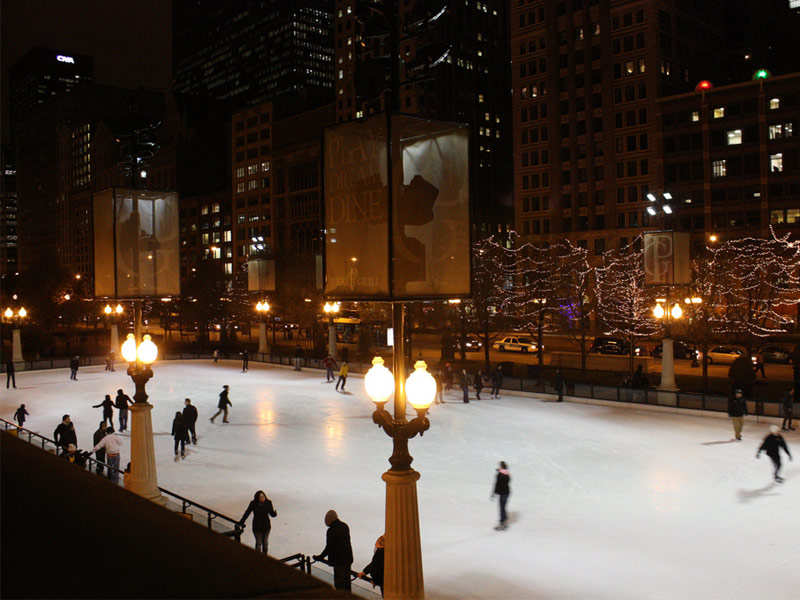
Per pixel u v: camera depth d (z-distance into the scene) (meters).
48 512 2.53
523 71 100.19
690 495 17.73
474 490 18.44
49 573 1.91
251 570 2.22
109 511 2.66
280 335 94.00
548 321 62.44
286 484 19.14
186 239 156.88
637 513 16.34
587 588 12.03
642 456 22.09
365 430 27.05
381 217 8.46
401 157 8.49
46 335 69.69
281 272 73.56
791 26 108.81
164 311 90.88
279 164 128.75
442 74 119.94
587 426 27.33
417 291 8.60
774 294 48.16
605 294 58.97
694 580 12.36
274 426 27.97
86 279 94.06
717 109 82.19
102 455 20.16
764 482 18.81
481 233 118.81
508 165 134.38
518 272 62.78
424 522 15.82
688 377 39.88
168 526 2.61
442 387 33.91
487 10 130.50
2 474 3.07
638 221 88.88
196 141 164.62
